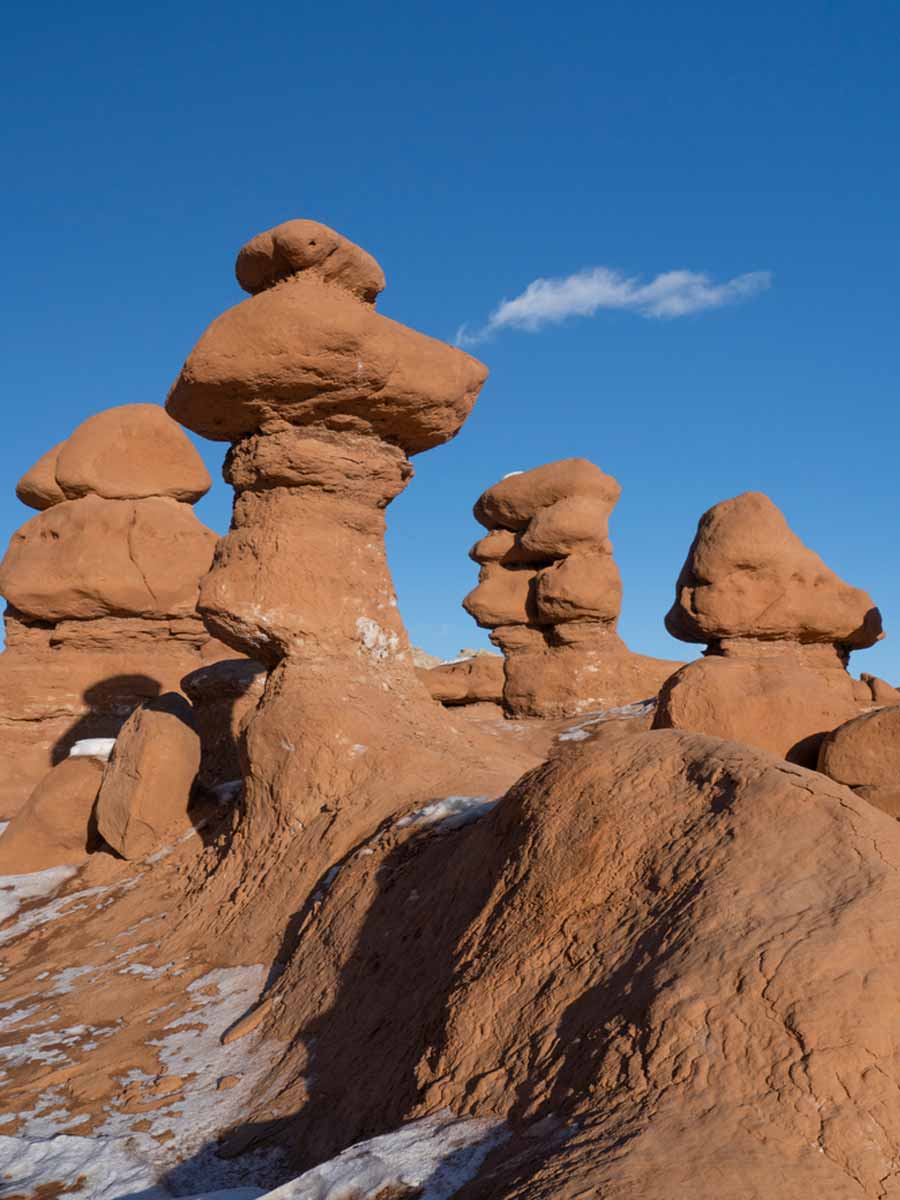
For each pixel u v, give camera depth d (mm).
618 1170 3617
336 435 12352
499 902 6285
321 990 7805
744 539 19391
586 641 22266
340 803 10617
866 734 9031
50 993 10141
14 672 21703
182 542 22234
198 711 16469
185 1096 7188
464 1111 4836
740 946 4566
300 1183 4375
